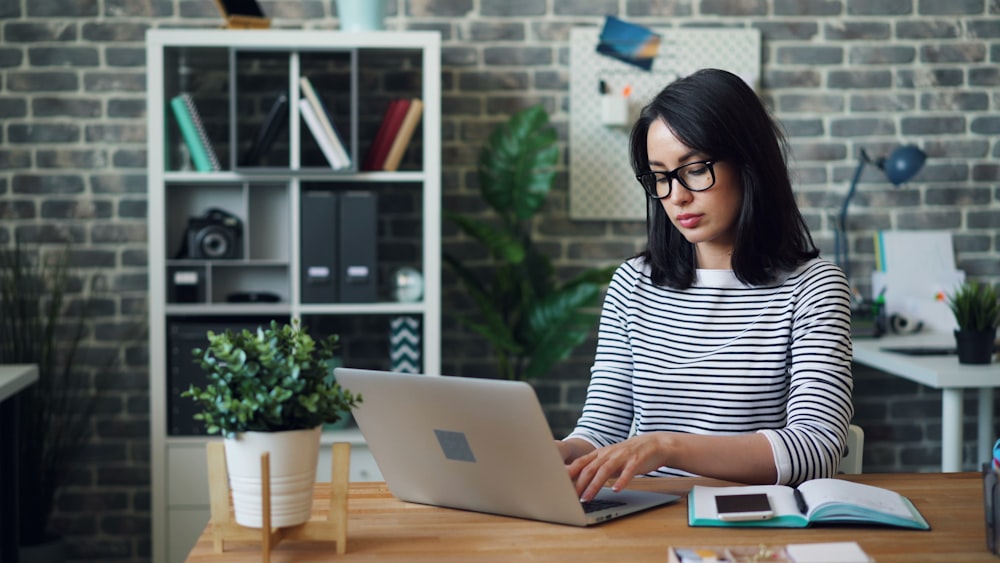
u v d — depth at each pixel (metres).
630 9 3.78
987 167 3.91
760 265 1.78
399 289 3.45
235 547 1.32
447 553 1.28
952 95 3.89
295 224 3.34
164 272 3.27
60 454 3.53
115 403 3.69
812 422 1.61
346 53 3.47
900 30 3.86
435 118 3.33
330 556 1.28
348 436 3.26
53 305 3.52
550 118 3.78
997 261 3.93
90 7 3.63
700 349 1.82
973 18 3.88
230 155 3.47
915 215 3.92
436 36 3.31
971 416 3.92
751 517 1.38
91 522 3.69
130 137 3.67
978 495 1.55
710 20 3.80
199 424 3.30
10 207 3.64
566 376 3.86
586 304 3.53
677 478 1.68
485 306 3.51
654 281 1.89
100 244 3.68
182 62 3.62
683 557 1.17
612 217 3.79
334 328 3.76
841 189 3.89
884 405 3.93
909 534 1.34
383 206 3.74
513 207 3.56
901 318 3.79
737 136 1.70
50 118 3.64
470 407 1.36
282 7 3.68
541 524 1.41
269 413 1.24
